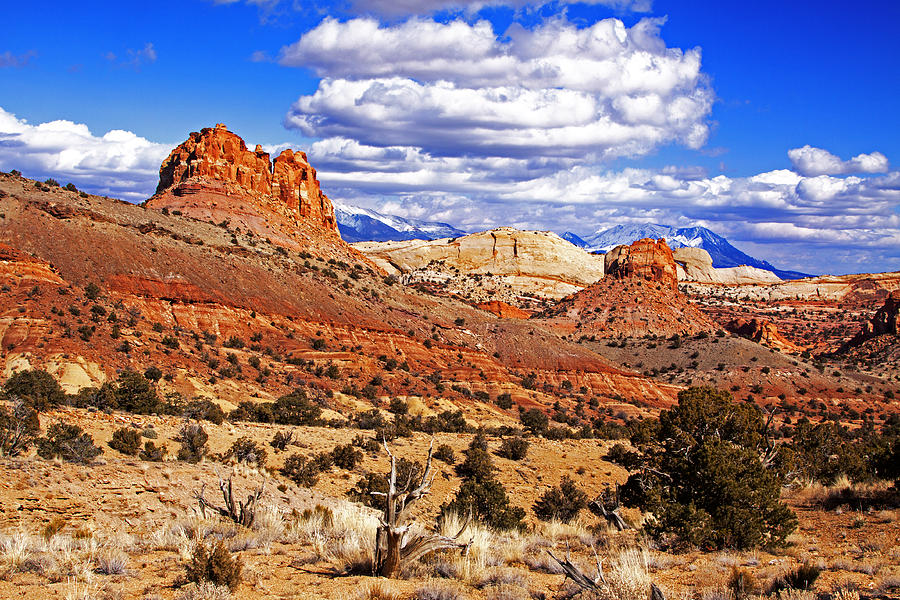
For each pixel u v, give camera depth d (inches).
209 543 585.0
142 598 423.5
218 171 7150.6
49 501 765.3
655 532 713.6
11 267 3388.3
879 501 894.4
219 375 3152.1
